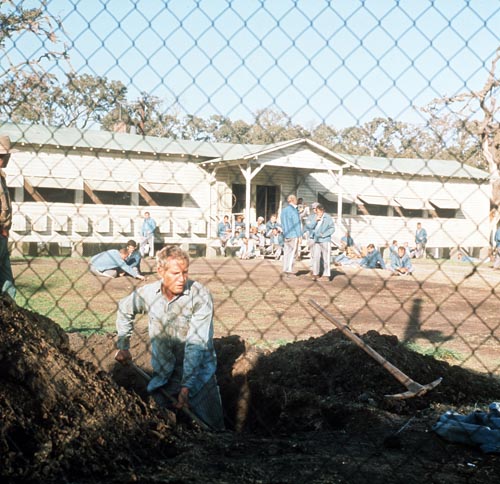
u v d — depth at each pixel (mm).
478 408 4855
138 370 4434
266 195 28031
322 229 16281
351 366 5195
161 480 3064
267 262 23156
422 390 3816
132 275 15055
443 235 30203
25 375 3193
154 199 24984
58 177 21938
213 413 4371
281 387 4961
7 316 3514
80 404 3334
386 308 11469
